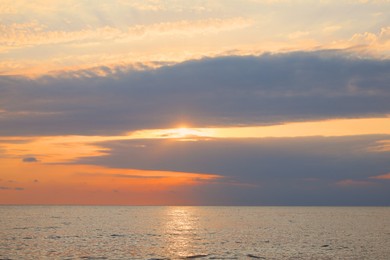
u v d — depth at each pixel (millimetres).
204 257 71250
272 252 77000
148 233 115250
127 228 133875
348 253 75812
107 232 117125
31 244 86812
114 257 70875
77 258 69688
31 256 71250
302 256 72375
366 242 93312
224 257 71312
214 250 79500
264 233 116812
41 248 80812
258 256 72312
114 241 93812
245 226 147375
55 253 74625
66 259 68625
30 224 149125
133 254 74188
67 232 115688
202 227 141375
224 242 92750
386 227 142500
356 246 85938
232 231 124000
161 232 119125
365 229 132625
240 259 69312
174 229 131125
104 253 75062
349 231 124125
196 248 82438
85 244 87688
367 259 69500
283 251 78250
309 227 142375
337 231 124250
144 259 69062
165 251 78062
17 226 137875
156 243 90625
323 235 110375
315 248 82625
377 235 110750
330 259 69312
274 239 99500
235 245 87312
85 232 116438
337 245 87500
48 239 96500
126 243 90188
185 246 85500
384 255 73688
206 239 99375
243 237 104562
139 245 86750
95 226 141875
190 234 113062
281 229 132375
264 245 87312
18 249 79188
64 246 84125
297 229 132500
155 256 72125
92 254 73812
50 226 139000
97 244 87875
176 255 73312
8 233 110625
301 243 91000
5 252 75312
